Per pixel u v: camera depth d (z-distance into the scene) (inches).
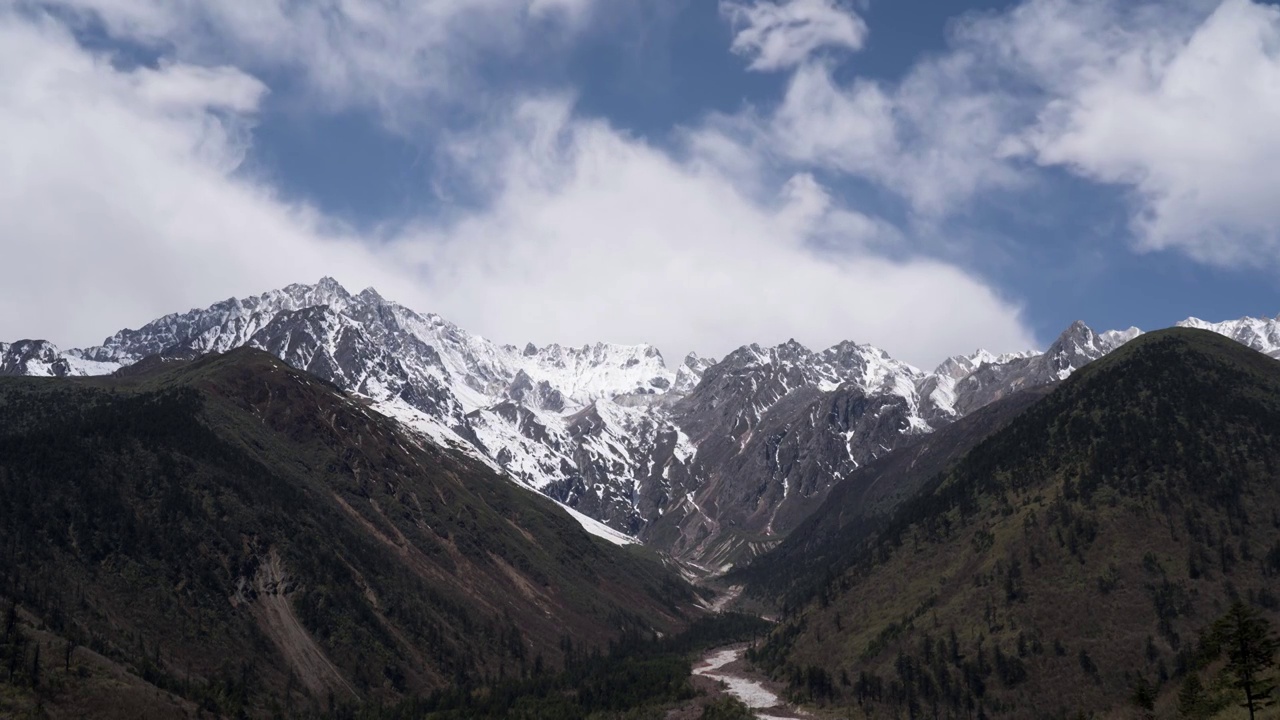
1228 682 7377.0
